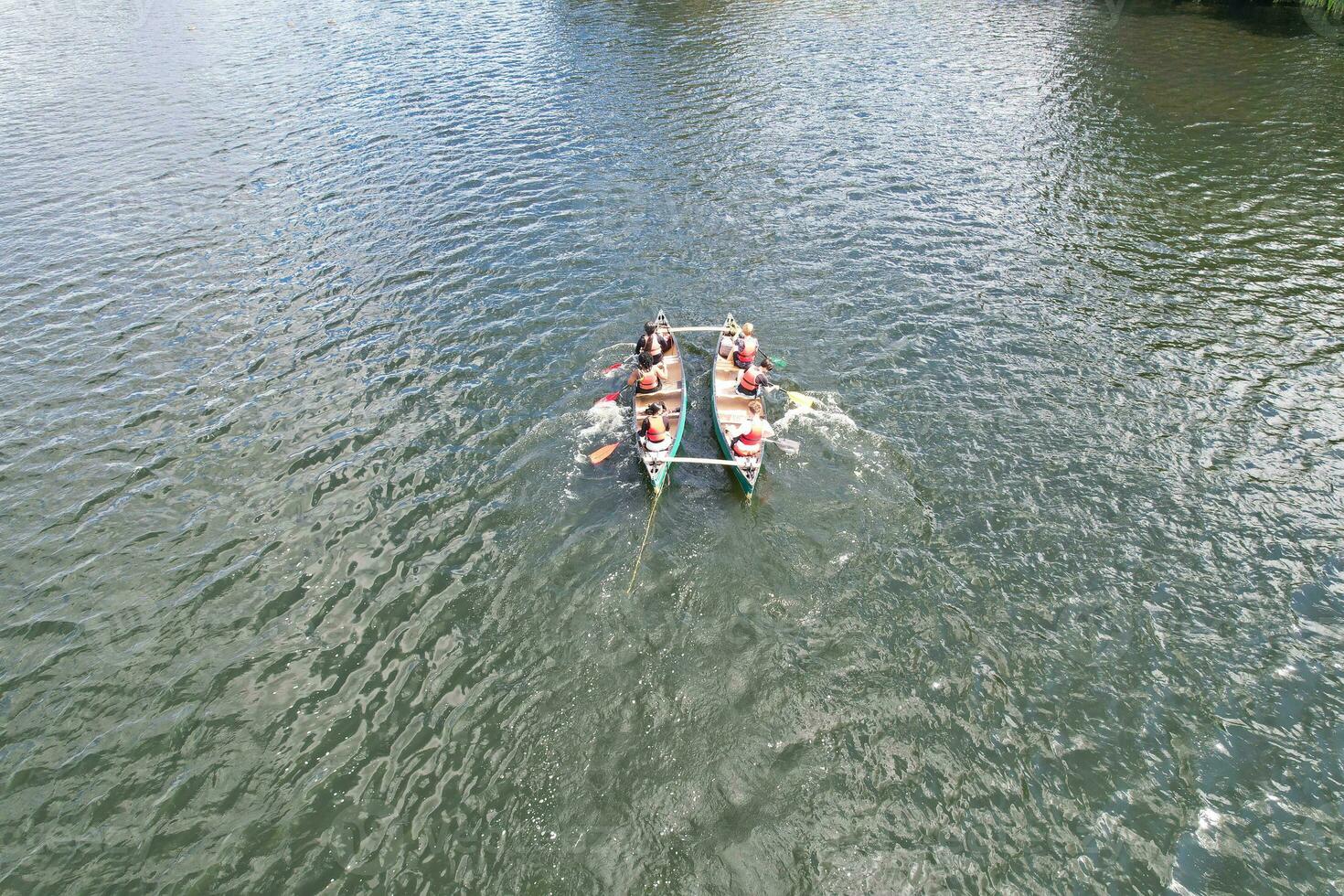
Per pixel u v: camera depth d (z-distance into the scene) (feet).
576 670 45.06
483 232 94.22
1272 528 54.39
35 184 107.76
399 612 48.67
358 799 39.09
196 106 136.36
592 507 55.93
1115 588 50.24
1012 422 64.44
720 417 63.21
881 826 37.88
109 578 51.13
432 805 38.83
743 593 49.47
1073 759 40.78
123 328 77.15
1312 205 98.12
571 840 37.27
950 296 81.87
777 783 39.55
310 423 64.44
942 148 116.88
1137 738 41.75
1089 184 105.70
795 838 37.32
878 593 49.73
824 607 48.75
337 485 58.23
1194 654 46.11
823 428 63.72
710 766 40.24
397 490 57.72
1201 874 36.09
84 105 137.39
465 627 47.73
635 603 48.75
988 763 40.57
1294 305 78.54
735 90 140.87
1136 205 100.07
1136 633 47.39
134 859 36.63
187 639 47.14
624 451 60.90
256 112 132.67
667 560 51.70
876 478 58.80
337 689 44.29
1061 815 38.42
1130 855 36.81
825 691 43.91
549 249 90.63
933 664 45.50
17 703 43.52
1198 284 82.94
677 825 37.81
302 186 106.63
